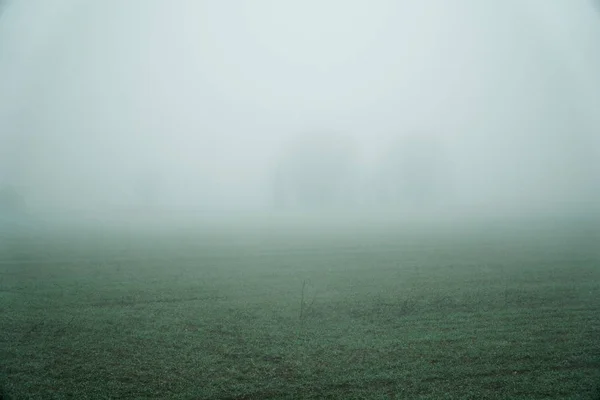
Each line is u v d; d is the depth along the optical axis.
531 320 14.58
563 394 9.44
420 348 11.99
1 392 9.54
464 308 16.33
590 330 13.46
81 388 9.75
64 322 14.77
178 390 9.60
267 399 9.18
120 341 12.80
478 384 9.84
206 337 13.14
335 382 9.91
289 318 15.27
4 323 14.59
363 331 13.59
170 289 20.59
